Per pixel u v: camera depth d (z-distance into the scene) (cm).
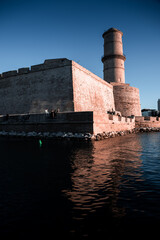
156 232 321
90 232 323
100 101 3219
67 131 1864
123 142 1648
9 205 429
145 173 676
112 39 4216
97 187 535
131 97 3931
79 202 438
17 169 742
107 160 901
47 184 564
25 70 2844
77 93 2473
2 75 3152
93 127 1747
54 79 2538
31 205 427
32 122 2083
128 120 3028
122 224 346
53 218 370
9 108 2959
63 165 800
